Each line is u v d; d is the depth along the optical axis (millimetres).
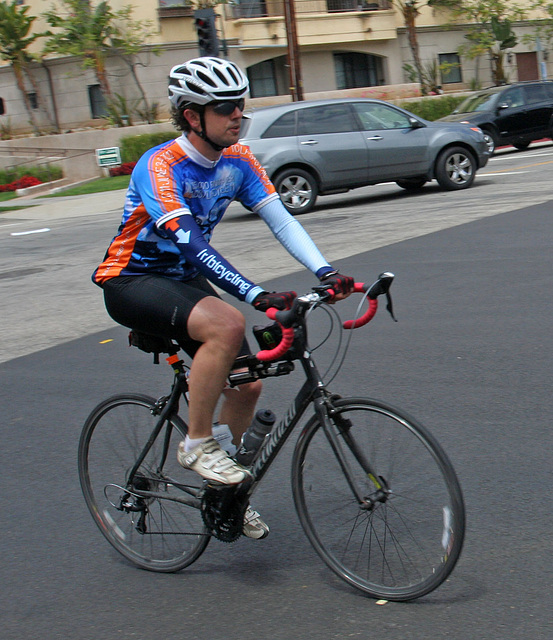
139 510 3246
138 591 3039
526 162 17766
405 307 6770
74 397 5375
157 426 3205
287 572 3043
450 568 2627
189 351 3096
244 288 2660
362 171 13711
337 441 2799
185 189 2861
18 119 32812
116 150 27266
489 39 33594
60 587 3113
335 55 33781
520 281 7168
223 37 23969
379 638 2557
